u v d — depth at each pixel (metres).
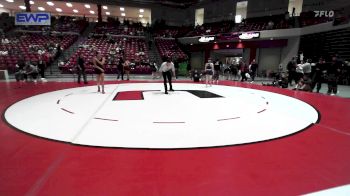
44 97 7.03
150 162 2.65
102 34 23.28
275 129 4.00
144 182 2.21
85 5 28.58
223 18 27.20
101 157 2.76
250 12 25.05
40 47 17.77
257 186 2.17
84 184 2.15
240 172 2.44
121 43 21.88
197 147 3.12
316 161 2.73
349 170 2.52
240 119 4.65
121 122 4.29
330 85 9.34
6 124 4.11
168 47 23.77
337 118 4.86
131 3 27.92
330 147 3.19
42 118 4.53
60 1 26.23
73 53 18.73
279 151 3.03
